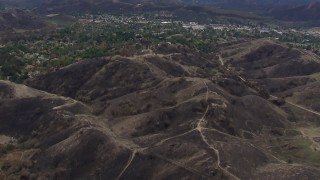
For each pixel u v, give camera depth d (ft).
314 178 335.67
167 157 347.56
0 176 361.10
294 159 394.73
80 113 449.89
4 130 432.66
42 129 420.77
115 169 349.20
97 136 378.53
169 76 513.86
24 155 388.78
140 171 341.21
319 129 482.28
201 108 416.26
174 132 387.55
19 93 482.28
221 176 324.19
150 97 459.73
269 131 451.12
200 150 348.38
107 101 479.82
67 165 364.17
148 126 405.80
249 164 349.00
